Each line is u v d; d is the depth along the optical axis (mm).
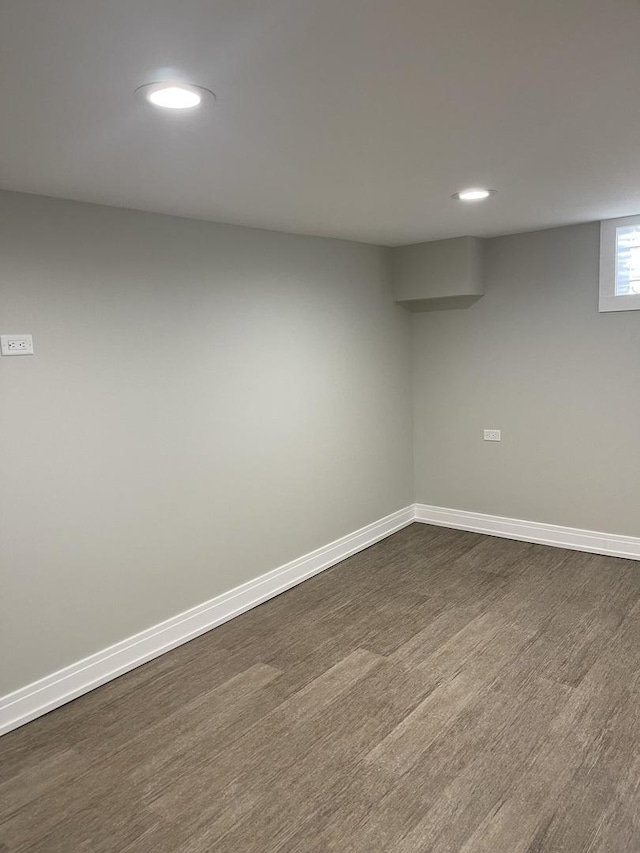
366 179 2602
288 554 4012
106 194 2664
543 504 4594
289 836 2018
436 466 5102
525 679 2869
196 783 2275
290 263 3885
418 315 5000
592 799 2131
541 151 2297
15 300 2570
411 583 4008
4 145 2012
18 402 2602
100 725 2645
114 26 1273
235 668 3064
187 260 3256
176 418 3252
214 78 1553
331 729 2559
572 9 1266
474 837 1985
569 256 4238
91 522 2900
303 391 4047
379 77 1583
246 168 2361
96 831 2068
